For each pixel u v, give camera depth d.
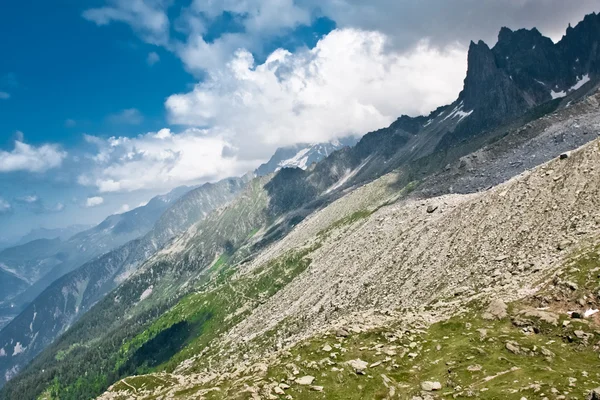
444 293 67.06
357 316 62.47
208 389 44.81
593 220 60.53
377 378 40.59
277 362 47.84
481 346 40.97
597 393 26.47
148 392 66.56
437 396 34.31
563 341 37.91
